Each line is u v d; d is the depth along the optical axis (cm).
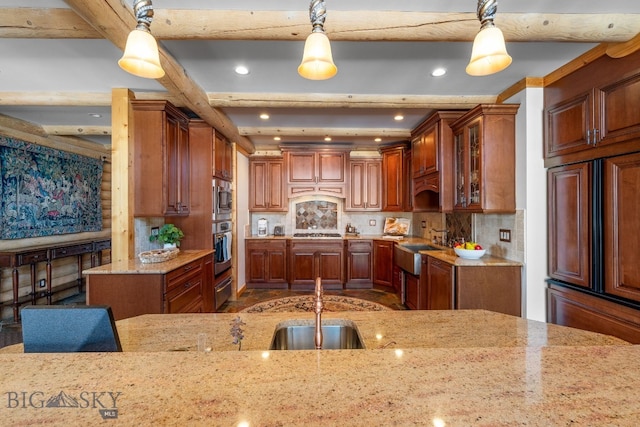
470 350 74
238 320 134
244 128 416
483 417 50
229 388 58
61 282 439
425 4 171
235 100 299
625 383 60
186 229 357
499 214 298
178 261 276
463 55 225
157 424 48
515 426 48
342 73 255
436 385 59
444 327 135
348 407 53
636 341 192
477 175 288
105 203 527
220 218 385
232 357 71
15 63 233
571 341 120
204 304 326
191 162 357
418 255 351
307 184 507
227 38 179
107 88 281
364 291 482
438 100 307
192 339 124
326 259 495
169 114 299
